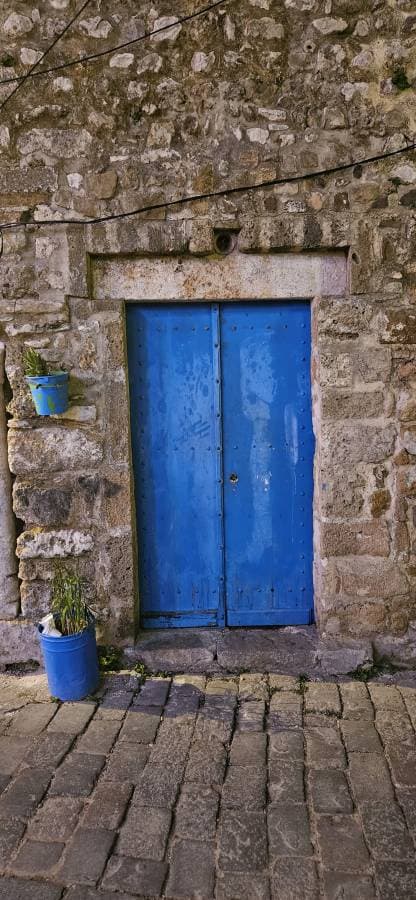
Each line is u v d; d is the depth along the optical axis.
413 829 2.26
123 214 3.12
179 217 3.14
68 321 3.22
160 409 3.47
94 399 3.29
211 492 3.54
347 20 3.04
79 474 3.34
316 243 3.13
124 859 2.16
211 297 3.25
